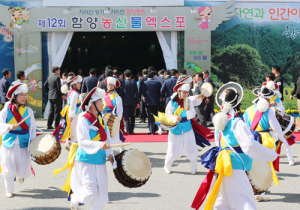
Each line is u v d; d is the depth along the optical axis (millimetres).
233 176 3826
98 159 3904
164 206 4773
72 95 7332
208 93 6273
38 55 13312
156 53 22844
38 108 13461
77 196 3887
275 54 13898
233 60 13852
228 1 13344
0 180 5965
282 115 6039
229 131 3805
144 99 10172
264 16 13766
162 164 7035
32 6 13352
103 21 13203
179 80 6277
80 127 3873
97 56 23266
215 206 4000
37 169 6688
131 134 10188
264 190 4047
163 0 13289
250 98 13953
